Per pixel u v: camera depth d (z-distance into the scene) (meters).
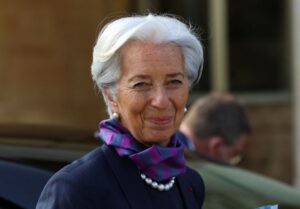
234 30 15.26
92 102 13.91
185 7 14.88
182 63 4.31
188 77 4.40
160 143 4.35
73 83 14.07
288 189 6.55
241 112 7.91
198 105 7.90
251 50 15.39
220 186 6.13
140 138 4.29
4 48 13.87
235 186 6.21
